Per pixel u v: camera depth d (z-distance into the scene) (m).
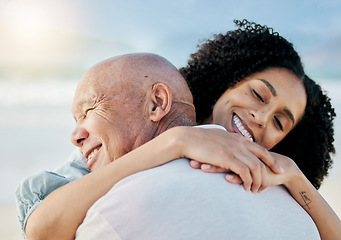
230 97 1.98
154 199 1.05
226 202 1.10
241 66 2.03
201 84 2.21
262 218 1.15
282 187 1.44
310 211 1.48
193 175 1.13
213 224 1.06
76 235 1.18
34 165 7.47
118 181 1.20
